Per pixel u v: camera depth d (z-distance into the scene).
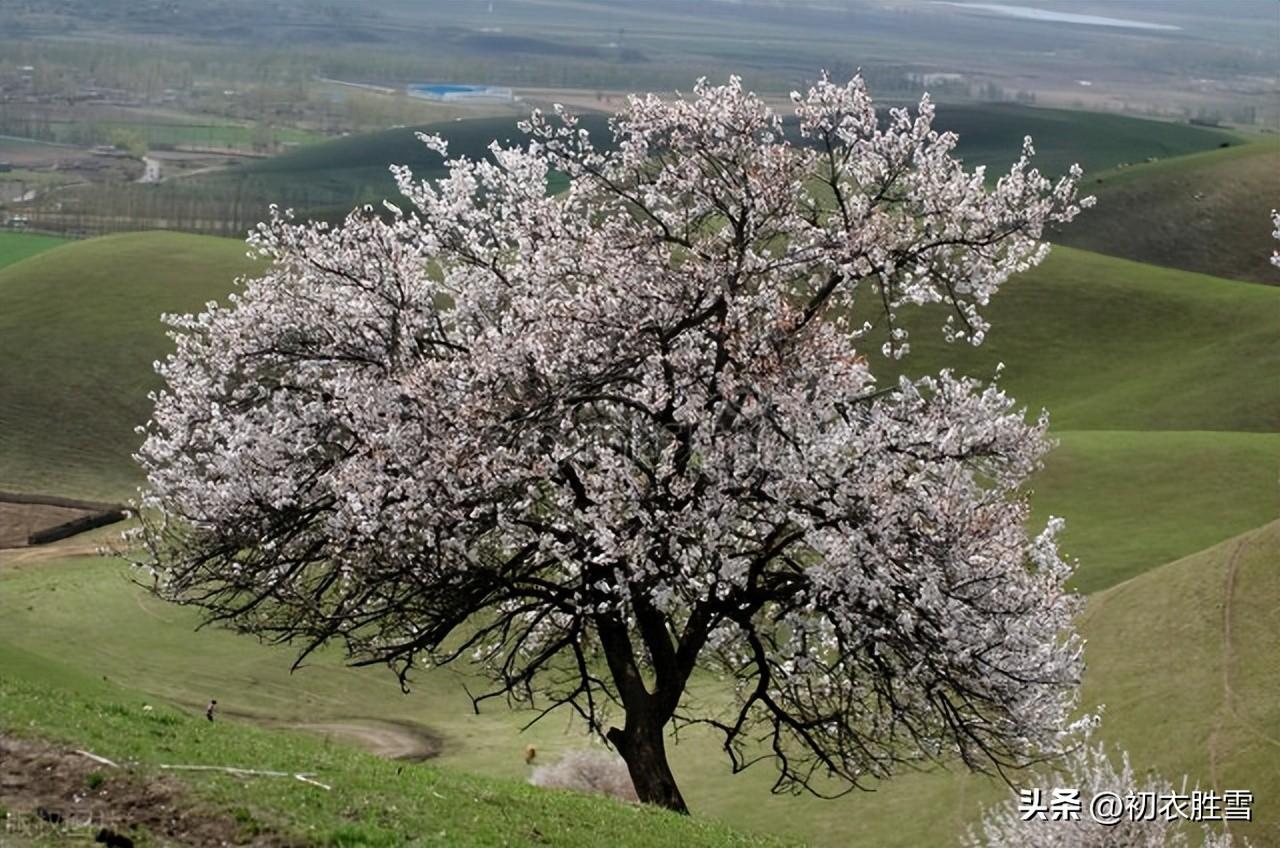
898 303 29.22
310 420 28.64
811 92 29.39
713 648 29.73
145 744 18.47
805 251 27.41
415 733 50.56
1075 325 119.94
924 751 28.36
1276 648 42.56
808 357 26.73
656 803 26.77
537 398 26.25
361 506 25.92
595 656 33.34
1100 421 103.56
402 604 26.80
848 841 39.38
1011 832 28.39
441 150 32.25
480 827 18.39
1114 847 27.44
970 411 27.58
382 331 29.89
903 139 28.86
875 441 25.92
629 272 27.45
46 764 16.42
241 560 29.39
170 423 31.11
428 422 26.52
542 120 31.16
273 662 57.91
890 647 26.61
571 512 26.97
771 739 47.53
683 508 25.45
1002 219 28.20
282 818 16.00
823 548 24.98
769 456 25.41
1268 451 80.94
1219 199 199.12
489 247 31.83
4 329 112.31
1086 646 48.16
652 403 26.86
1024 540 28.61
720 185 28.03
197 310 116.88
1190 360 113.19
